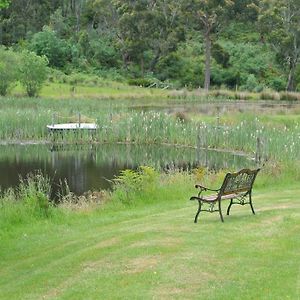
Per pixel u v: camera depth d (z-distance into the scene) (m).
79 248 11.60
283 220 12.13
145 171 18.59
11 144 34.38
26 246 12.55
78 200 18.28
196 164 27.91
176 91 64.12
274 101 61.09
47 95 54.69
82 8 97.31
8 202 16.00
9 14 93.50
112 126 35.75
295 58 79.94
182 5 78.31
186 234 11.41
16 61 51.56
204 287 8.40
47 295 8.81
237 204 14.68
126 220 14.46
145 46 83.62
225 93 64.31
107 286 8.75
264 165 21.52
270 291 8.09
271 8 83.50
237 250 10.05
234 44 89.00
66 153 31.52
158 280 8.78
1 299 9.00
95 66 82.44
